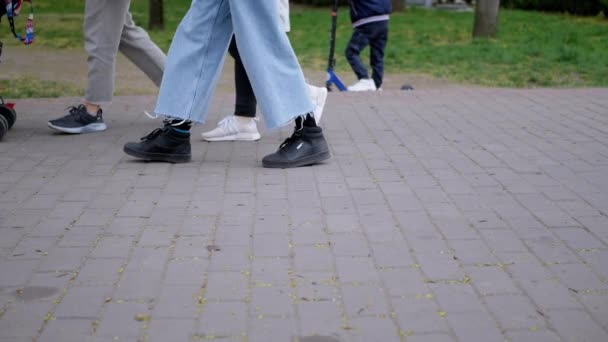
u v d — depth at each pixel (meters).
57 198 4.45
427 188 4.62
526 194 4.51
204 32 4.95
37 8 20.72
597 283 3.30
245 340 2.83
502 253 3.62
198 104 5.02
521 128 6.28
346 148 5.59
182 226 3.97
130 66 10.86
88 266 3.47
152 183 4.73
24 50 12.62
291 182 4.73
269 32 4.88
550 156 5.38
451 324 2.94
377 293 3.20
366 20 8.82
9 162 5.23
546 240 3.79
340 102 7.48
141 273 3.40
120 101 7.55
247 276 3.37
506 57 11.62
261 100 4.90
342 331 2.89
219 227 3.96
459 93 8.01
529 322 2.96
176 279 3.34
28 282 3.31
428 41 14.32
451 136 5.98
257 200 4.39
